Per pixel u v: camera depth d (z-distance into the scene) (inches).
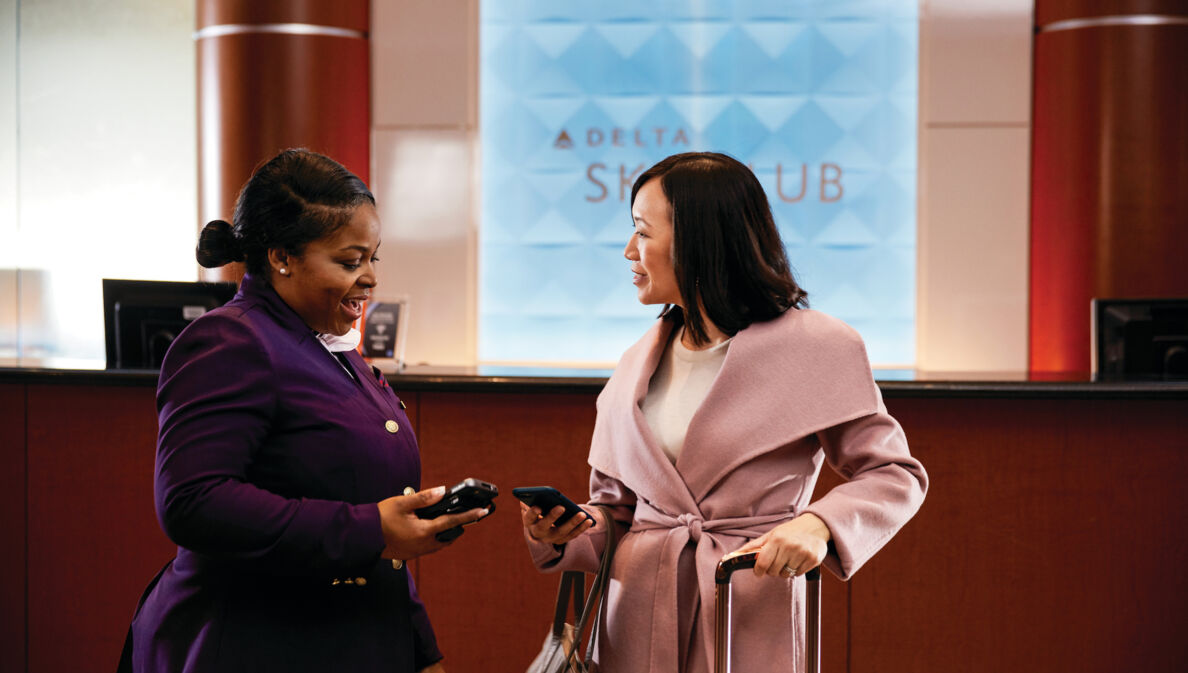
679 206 57.5
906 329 217.6
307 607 52.2
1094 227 198.5
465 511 49.8
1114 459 108.4
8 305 242.4
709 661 54.7
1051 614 108.5
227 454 48.7
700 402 58.8
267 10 201.5
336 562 48.4
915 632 108.7
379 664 54.0
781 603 56.3
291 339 52.9
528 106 220.7
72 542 115.1
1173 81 195.6
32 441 115.3
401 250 216.2
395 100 213.9
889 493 54.5
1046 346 204.2
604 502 64.1
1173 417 108.3
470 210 215.6
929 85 209.2
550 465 111.6
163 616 52.5
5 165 240.7
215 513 47.3
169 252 239.1
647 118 219.3
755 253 57.7
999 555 108.5
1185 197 197.0
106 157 238.8
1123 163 196.7
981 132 208.2
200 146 207.2
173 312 135.7
